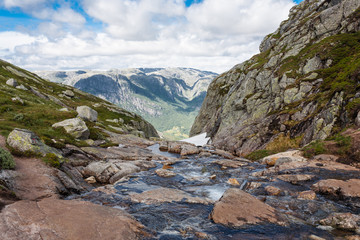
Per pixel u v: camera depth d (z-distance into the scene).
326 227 9.77
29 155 16.77
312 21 59.31
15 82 59.19
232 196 12.29
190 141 85.12
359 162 20.03
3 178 12.09
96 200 13.74
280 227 9.77
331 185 14.23
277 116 41.06
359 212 11.32
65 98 89.75
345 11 53.16
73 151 23.53
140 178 20.42
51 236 7.29
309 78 43.22
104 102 119.06
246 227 9.73
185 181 20.22
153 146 48.69
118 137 47.38
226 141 47.22
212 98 99.62
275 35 81.06
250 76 63.91
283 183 17.00
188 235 9.12
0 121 25.89
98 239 7.59
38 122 30.31
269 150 34.78
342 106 29.81
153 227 9.82
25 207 9.04
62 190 14.40
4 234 6.89
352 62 37.94
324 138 28.67
